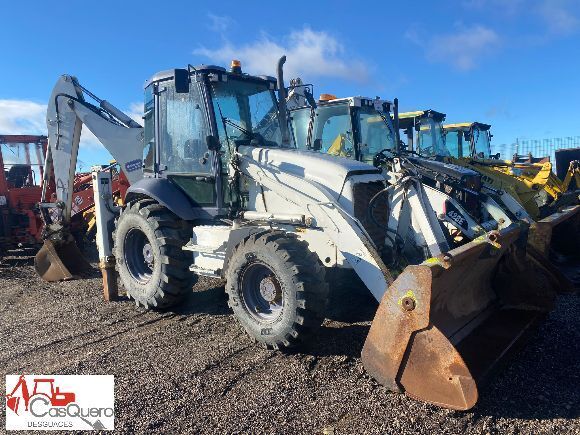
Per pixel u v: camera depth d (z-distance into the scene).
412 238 4.34
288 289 3.82
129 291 5.50
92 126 6.75
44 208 7.36
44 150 10.42
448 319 3.66
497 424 2.90
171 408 3.19
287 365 3.79
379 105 7.90
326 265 4.16
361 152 7.51
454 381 2.86
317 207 4.16
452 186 5.75
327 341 4.25
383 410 3.08
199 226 5.04
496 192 6.56
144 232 5.26
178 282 5.12
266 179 4.64
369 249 3.82
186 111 5.22
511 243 4.16
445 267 3.08
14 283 7.01
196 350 4.17
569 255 5.82
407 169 4.51
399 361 3.04
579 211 5.74
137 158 6.53
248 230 4.35
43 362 4.02
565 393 3.24
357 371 3.65
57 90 7.00
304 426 2.93
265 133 5.48
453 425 2.89
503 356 3.46
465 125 12.56
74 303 5.83
